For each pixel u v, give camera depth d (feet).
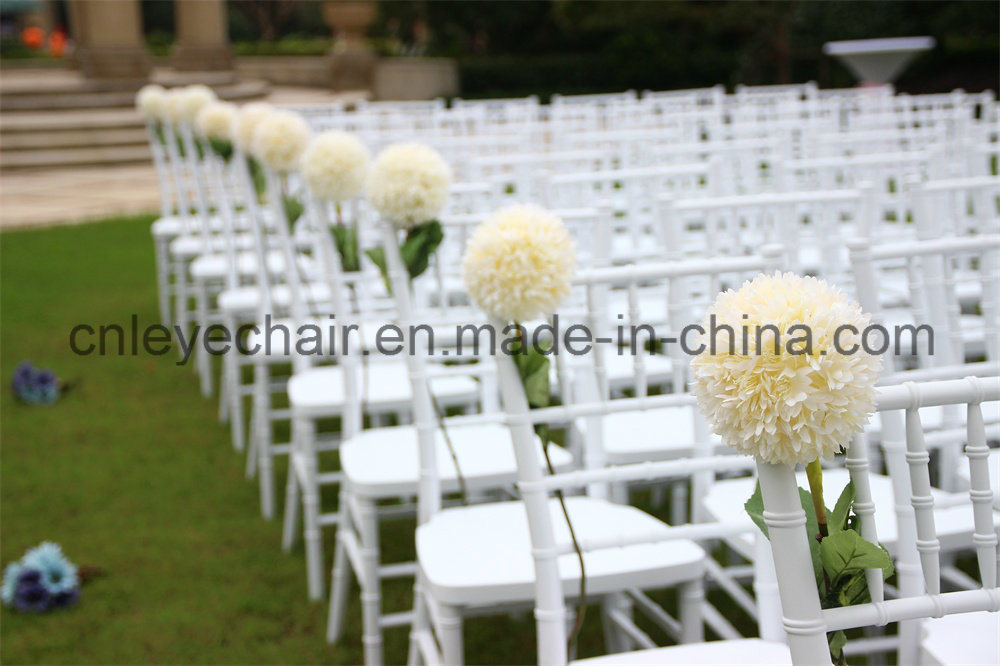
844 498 3.29
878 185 12.61
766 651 5.15
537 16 73.10
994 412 7.32
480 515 6.91
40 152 44.60
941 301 6.97
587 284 6.03
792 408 2.82
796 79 69.67
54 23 116.47
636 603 6.96
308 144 10.47
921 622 5.03
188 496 12.27
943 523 6.16
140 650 8.89
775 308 2.86
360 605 9.71
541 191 10.74
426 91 66.64
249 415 15.05
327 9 65.41
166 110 16.16
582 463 8.63
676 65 68.28
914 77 61.87
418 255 7.07
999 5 57.16
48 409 15.46
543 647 5.03
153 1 113.29
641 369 6.12
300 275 11.91
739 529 5.46
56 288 23.08
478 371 8.54
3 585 10.03
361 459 8.13
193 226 18.22
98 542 11.00
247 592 9.94
